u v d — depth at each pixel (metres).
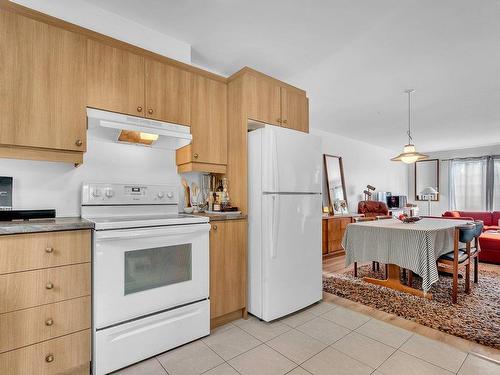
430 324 2.23
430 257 2.63
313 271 2.59
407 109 4.25
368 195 6.30
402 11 2.07
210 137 2.40
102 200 2.03
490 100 3.85
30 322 1.39
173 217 2.07
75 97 1.73
